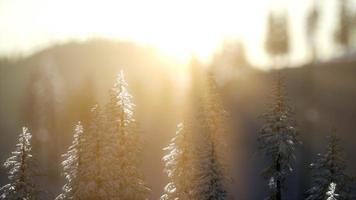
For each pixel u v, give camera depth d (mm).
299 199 53500
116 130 31328
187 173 31109
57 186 60188
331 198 26359
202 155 31219
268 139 32469
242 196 55719
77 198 28844
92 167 29000
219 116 33219
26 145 28938
